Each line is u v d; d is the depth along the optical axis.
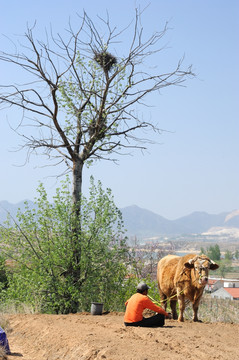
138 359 8.47
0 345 11.11
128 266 20.64
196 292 12.84
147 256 22.94
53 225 18.88
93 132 21.53
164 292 14.04
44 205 18.86
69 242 18.94
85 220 19.19
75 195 21.33
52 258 18.66
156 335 10.45
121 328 11.56
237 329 11.91
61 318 14.73
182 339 10.05
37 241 18.83
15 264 19.58
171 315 14.38
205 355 8.70
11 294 18.59
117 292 19.69
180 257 14.11
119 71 21.09
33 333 12.84
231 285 142.38
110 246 19.47
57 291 18.67
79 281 19.03
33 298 18.77
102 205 19.06
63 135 21.06
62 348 10.62
